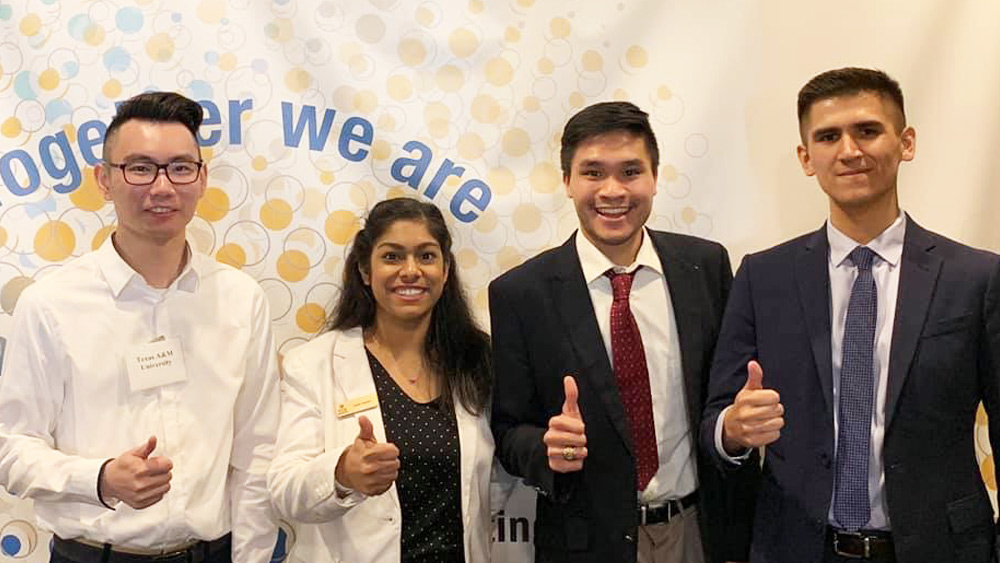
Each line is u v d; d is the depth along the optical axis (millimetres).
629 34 2242
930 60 2221
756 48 2242
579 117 1831
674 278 1889
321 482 1681
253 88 2182
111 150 1739
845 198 1733
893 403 1634
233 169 2182
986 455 2236
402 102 2217
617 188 1767
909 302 1677
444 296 1998
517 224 2242
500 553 2207
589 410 1803
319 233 2207
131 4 2150
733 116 2248
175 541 1773
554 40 2234
